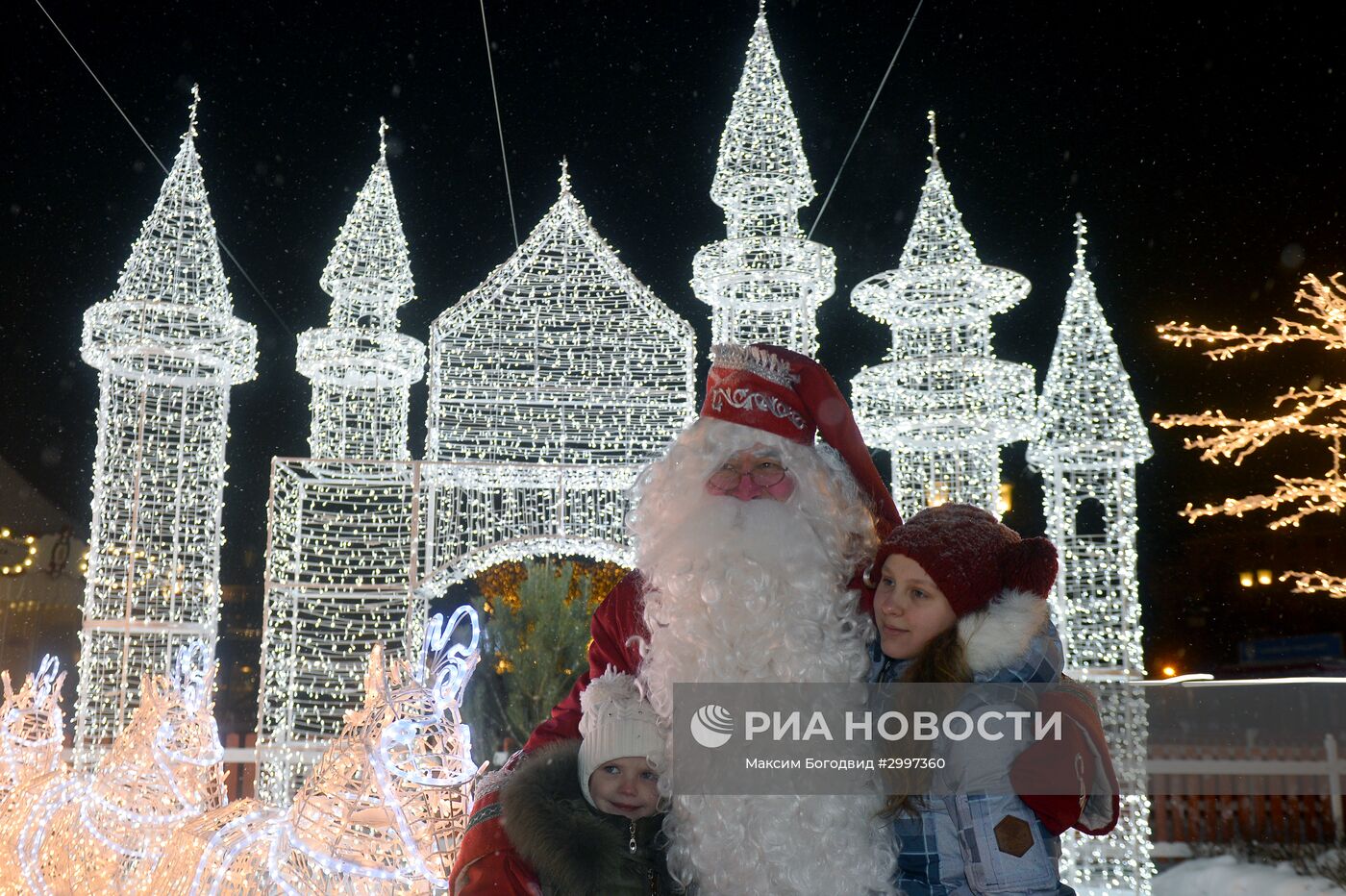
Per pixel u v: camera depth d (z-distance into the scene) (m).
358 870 2.26
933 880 2.04
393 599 8.55
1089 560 7.08
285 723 8.42
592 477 8.66
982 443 7.53
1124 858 6.84
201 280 8.09
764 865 2.03
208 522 8.12
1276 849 7.71
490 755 8.93
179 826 2.70
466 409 8.80
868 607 2.33
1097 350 7.18
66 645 16.44
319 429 8.77
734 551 2.23
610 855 2.04
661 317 8.97
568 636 8.76
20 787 3.21
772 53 8.29
